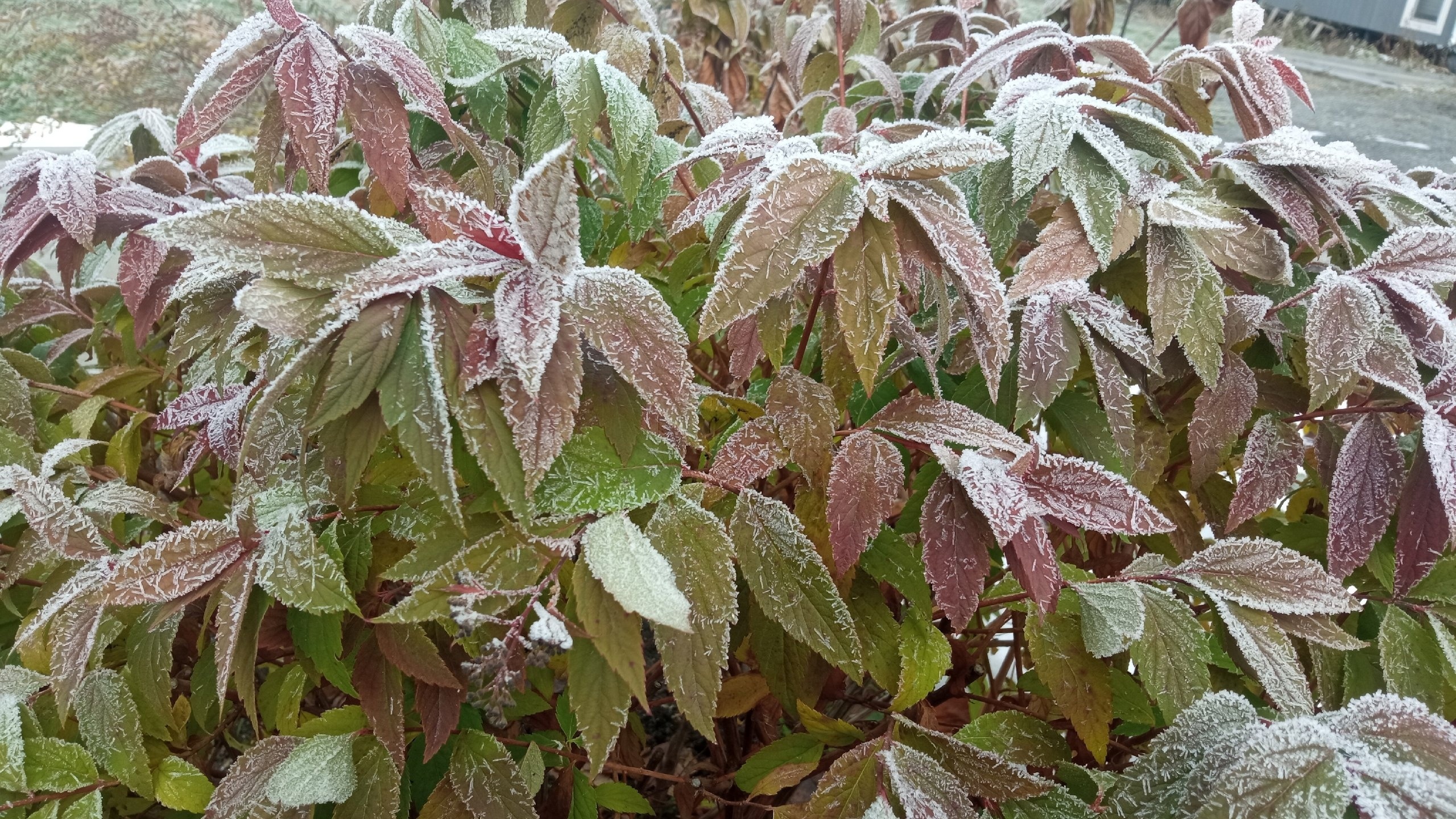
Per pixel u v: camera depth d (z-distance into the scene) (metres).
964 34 0.52
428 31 0.38
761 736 0.40
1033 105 0.31
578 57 0.33
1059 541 0.40
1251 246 0.32
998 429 0.28
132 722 0.30
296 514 0.26
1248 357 0.39
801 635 0.26
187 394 0.36
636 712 0.42
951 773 0.28
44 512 0.30
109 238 0.38
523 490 0.21
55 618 0.31
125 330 0.47
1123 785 0.28
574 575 0.22
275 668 0.39
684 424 0.22
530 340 0.21
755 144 0.31
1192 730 0.27
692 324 0.38
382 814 0.27
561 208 0.21
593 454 0.24
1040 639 0.31
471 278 0.24
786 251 0.23
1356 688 0.33
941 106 0.45
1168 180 0.38
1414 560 0.31
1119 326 0.32
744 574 0.27
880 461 0.28
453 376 0.21
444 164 0.44
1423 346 0.33
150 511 0.33
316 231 0.22
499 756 0.28
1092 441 0.33
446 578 0.23
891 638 0.30
